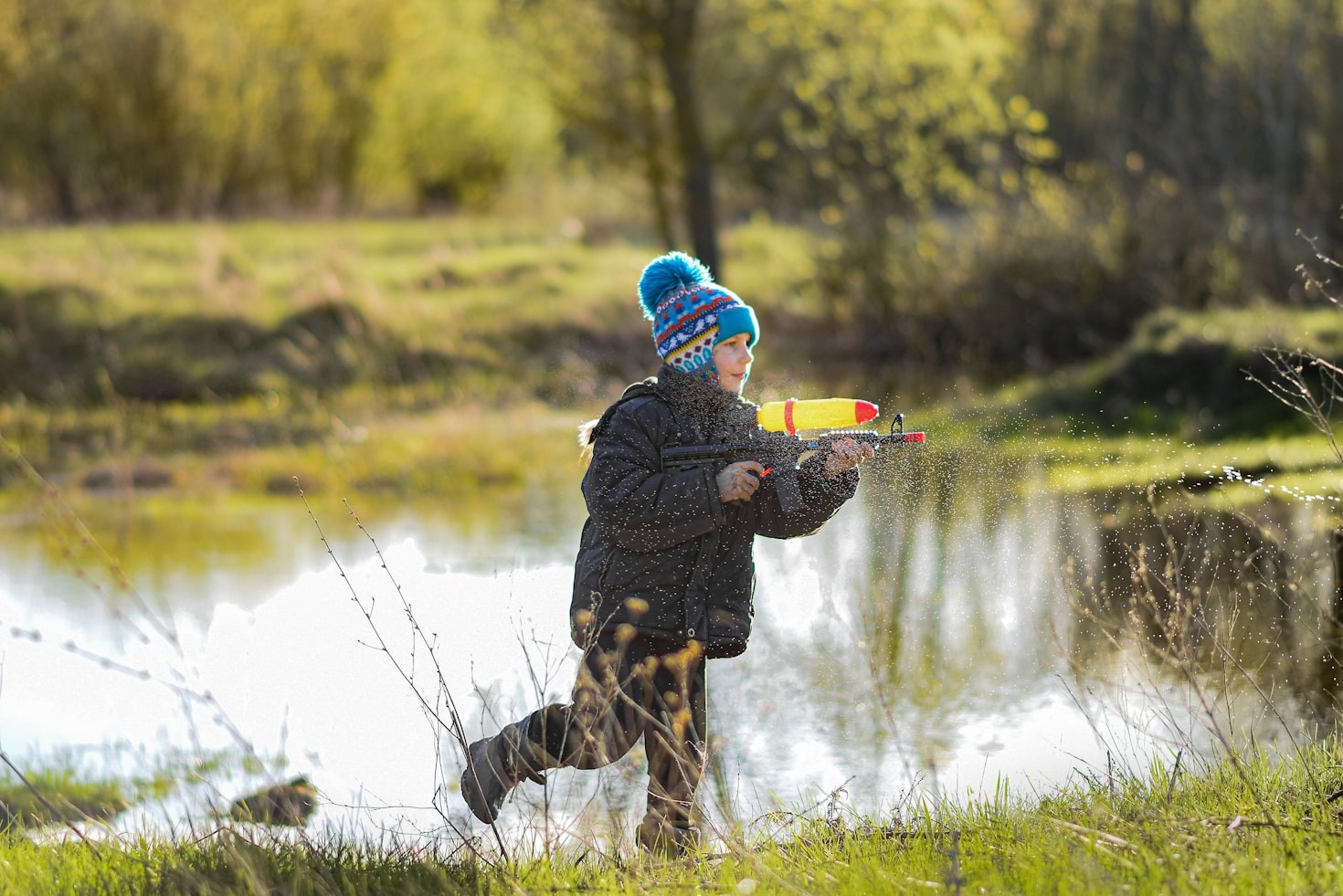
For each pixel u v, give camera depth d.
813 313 33.09
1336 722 8.21
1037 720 9.04
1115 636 10.45
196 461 22.98
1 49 41.16
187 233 38.78
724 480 6.29
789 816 7.25
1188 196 29.59
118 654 11.98
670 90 36.50
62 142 42.59
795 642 10.86
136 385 27.67
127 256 34.59
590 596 6.53
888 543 12.63
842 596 11.78
